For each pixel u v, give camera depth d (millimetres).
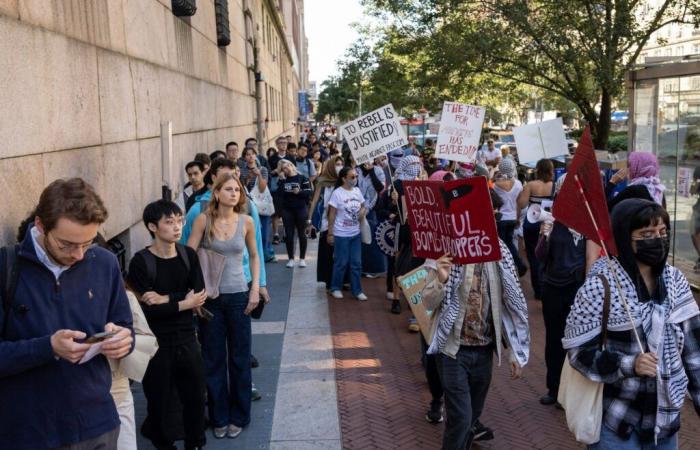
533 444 5289
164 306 4488
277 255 13125
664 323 3291
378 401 6113
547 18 16812
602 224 3398
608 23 15875
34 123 4695
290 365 7027
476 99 22969
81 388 2975
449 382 4445
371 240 10508
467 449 4730
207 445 5273
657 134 9570
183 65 10945
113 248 6734
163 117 9156
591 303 3309
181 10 10531
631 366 3154
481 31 17297
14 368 2752
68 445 2951
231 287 5305
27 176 4547
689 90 8688
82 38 5957
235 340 5398
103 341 2854
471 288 4441
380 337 8000
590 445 3432
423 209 4410
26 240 2936
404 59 23281
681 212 8977
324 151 25250
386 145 9828
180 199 10148
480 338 4461
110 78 6680
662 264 3299
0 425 2891
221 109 15156
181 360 4637
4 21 4234
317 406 5988
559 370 5863
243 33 20438
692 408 5883
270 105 33250
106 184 6430
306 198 11734
